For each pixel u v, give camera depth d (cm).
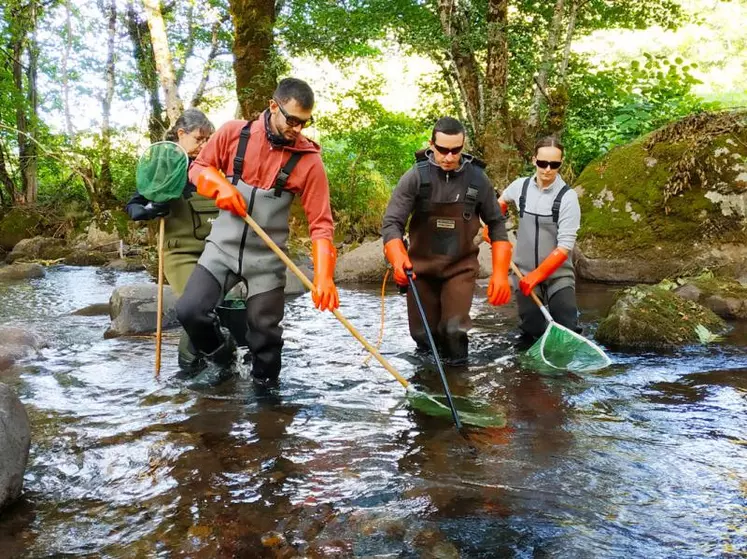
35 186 1888
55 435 328
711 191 814
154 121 1620
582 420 348
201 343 404
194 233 450
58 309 710
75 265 1297
